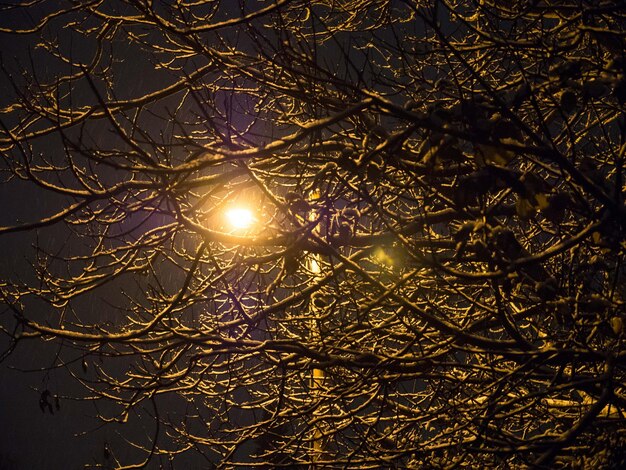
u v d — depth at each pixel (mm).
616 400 8180
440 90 7648
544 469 6695
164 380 10305
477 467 9141
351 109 6453
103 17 9547
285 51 7188
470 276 6746
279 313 10125
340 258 7355
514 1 8656
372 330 8938
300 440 9758
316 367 8656
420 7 9609
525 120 9188
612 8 7059
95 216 8398
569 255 8883
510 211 8125
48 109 9273
